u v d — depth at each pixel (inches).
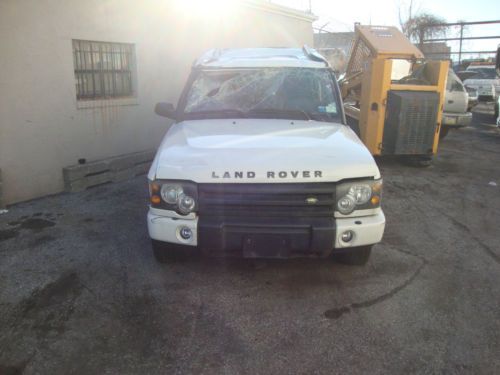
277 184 129.4
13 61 215.2
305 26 529.3
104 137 272.8
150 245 177.0
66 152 248.2
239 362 111.3
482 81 854.5
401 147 318.0
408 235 197.0
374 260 169.3
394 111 312.8
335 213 133.4
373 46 374.6
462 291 148.3
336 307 136.3
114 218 206.2
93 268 157.8
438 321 130.5
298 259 166.2
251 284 148.6
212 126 161.0
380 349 117.3
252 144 141.6
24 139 225.1
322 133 154.6
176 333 122.0
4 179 218.7
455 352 116.8
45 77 231.0
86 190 250.5
